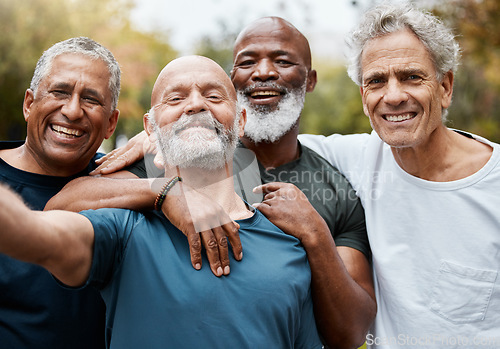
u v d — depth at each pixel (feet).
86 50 6.68
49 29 19.54
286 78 8.40
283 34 8.45
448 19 19.90
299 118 8.55
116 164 7.04
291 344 5.69
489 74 22.21
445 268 7.06
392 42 6.72
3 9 19.17
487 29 20.16
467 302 6.96
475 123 23.70
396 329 7.29
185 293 5.23
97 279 5.20
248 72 8.45
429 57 6.72
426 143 7.02
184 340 5.10
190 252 5.42
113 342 5.19
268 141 8.32
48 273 6.01
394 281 7.23
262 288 5.49
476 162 7.13
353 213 7.76
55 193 6.70
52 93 6.48
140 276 5.29
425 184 7.20
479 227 7.00
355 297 6.59
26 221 4.29
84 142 6.68
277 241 6.07
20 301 5.94
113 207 5.82
